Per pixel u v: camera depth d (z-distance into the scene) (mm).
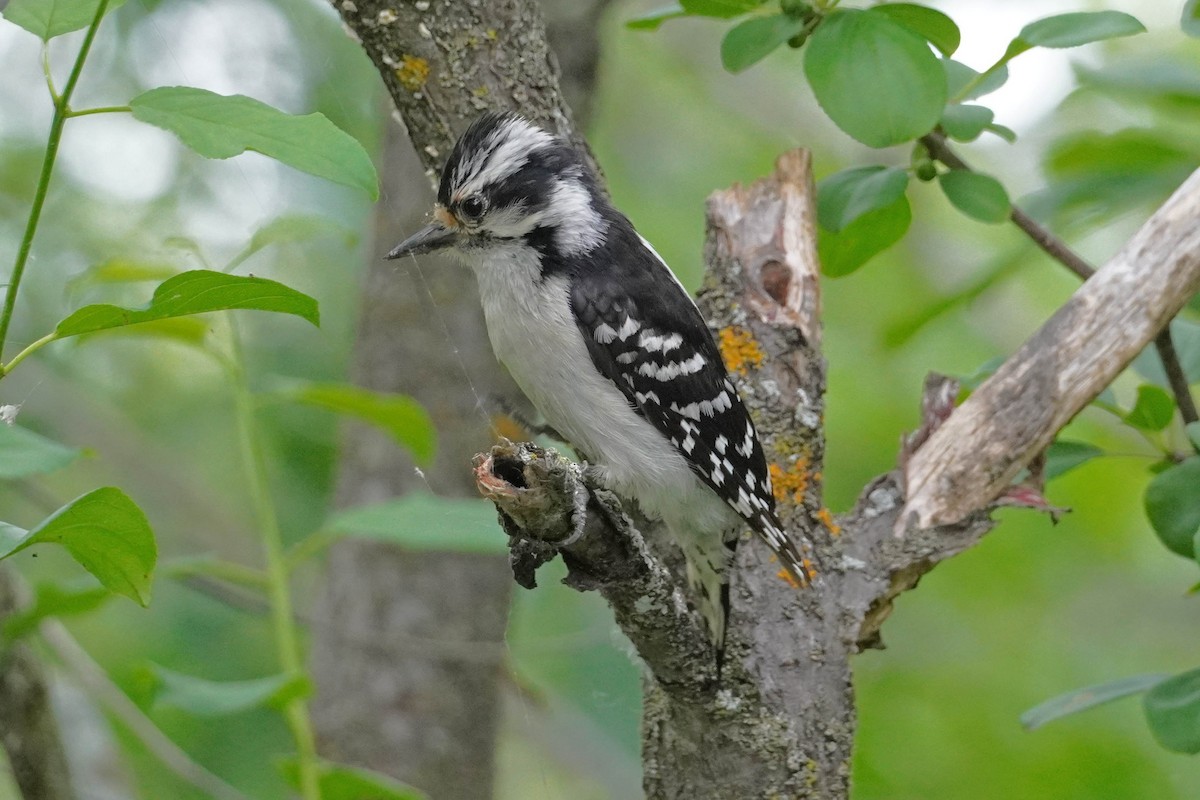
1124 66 9664
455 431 10352
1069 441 8227
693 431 7730
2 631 7250
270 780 10820
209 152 4547
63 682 9602
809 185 8078
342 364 12398
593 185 8539
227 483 13031
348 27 7895
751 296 7891
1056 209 9570
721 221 8078
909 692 13203
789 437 7719
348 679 10594
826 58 7055
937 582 14133
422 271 10359
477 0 7582
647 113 16078
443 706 10539
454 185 8188
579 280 8211
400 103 7883
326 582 10898
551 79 8203
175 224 11719
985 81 7973
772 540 7227
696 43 16078
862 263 8656
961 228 15062
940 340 14406
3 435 5398
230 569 7621
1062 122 12625
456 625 10633
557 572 12156
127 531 4945
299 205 9852
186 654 11875
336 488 10953
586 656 12148
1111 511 13711
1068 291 14742
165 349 13312
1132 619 14500
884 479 7801
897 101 6961
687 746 7285
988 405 7570
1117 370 7465
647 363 7996
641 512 8352
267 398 7820
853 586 7527
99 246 11945
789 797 7141
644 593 6355
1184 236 7422
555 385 8320
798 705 7242
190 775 8859
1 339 4551
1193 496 7465
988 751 12500
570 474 5969
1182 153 9688
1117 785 11969
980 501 7551
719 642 7312
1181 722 6973
